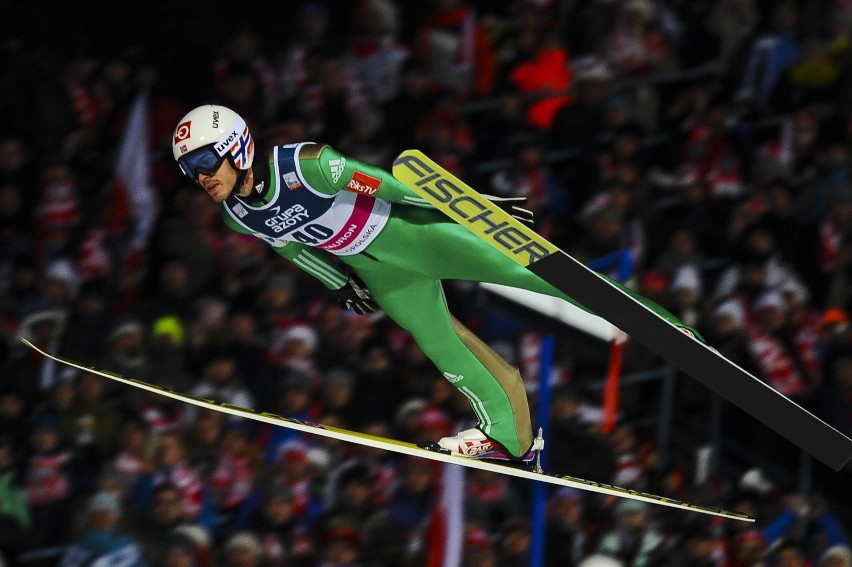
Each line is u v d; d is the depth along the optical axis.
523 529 29.42
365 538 28.61
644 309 18.28
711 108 38.84
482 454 21.38
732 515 22.73
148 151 34.75
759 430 33.78
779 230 36.59
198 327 31.52
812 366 34.69
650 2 39.62
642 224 35.44
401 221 19.75
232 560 27.56
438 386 30.95
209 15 36.62
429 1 37.59
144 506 28.06
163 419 29.75
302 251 20.44
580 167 36.19
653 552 30.09
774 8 40.59
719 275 36.19
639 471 31.17
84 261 33.12
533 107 36.97
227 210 19.28
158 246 32.97
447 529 28.94
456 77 37.22
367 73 36.53
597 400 32.62
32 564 27.53
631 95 38.22
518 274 19.72
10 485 27.95
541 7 38.88
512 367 21.30
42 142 34.44
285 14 37.59
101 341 31.19
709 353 18.55
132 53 36.12
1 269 32.91
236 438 29.22
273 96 36.12
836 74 39.62
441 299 20.64
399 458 29.92
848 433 33.22
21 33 36.31
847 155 38.00
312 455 29.33
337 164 18.70
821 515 31.88
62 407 29.09
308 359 31.08
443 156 35.31
